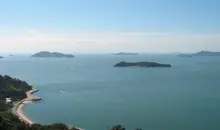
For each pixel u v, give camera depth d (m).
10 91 193.75
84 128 125.06
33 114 151.38
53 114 152.12
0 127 79.31
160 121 133.88
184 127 122.56
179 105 174.00
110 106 174.62
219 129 118.44
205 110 157.88
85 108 168.75
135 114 150.75
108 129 122.75
